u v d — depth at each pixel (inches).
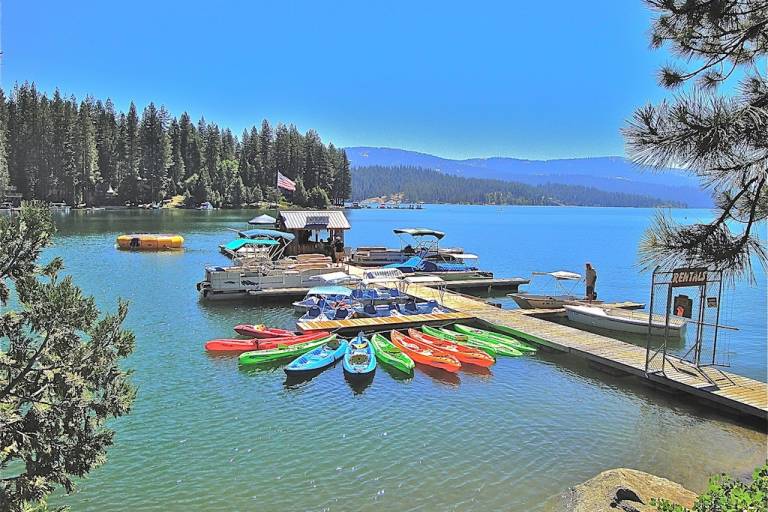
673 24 281.6
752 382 655.1
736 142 229.5
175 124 5492.1
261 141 5871.1
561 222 5693.9
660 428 577.9
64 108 4512.8
